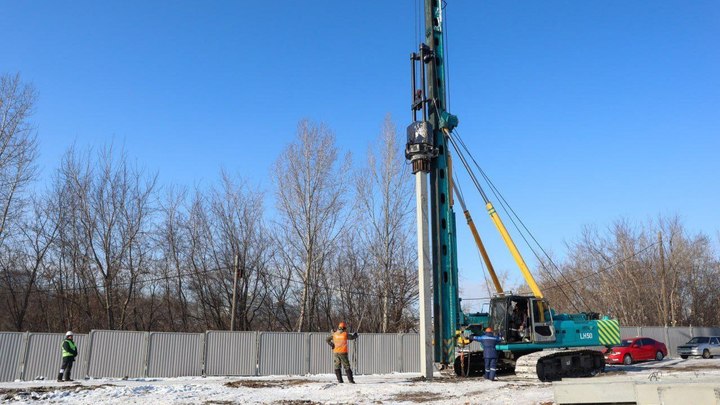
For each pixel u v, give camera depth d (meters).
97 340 22.73
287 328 39.81
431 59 22.19
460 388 16.83
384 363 27.36
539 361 19.75
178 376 23.58
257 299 40.22
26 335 21.81
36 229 35.62
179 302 38.75
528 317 21.17
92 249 35.88
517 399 13.97
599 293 55.62
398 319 38.69
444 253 21.34
